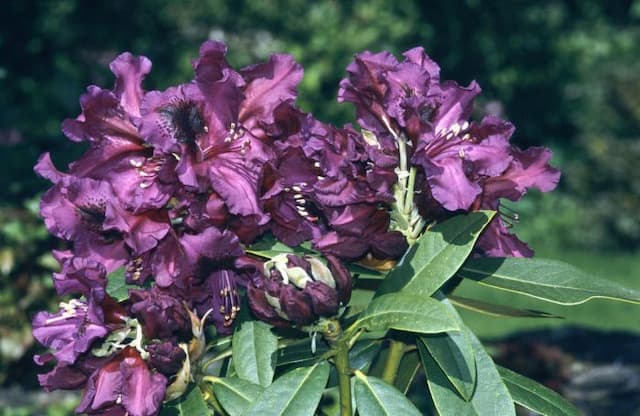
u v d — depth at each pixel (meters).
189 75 3.70
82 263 0.63
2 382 2.00
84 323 0.64
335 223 0.66
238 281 0.68
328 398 1.58
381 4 3.90
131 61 0.66
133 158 0.66
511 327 2.80
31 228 2.01
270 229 0.69
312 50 3.56
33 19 3.68
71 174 0.66
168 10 3.85
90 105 0.65
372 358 0.78
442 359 0.67
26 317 2.00
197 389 0.67
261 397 0.65
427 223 0.70
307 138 0.65
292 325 0.66
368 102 0.68
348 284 0.65
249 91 0.66
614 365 1.98
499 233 0.71
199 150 0.64
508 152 0.66
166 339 0.64
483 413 0.67
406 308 0.64
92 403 0.63
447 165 0.65
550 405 0.74
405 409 0.66
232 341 0.70
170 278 0.65
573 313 3.00
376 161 0.65
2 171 2.27
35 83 3.53
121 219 0.63
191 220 0.65
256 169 0.65
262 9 3.74
